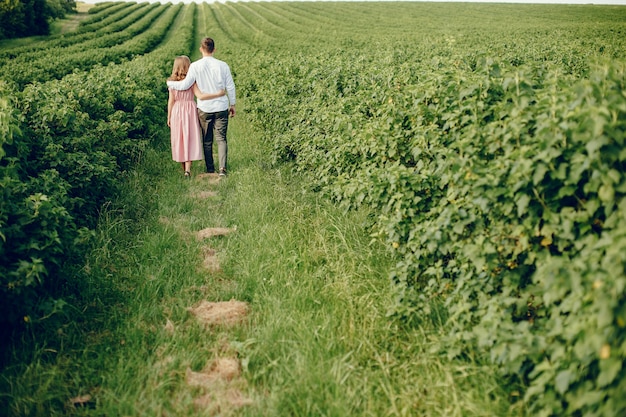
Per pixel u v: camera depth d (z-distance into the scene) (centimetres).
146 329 358
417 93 457
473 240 329
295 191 640
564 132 269
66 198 461
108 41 4200
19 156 460
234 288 420
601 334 209
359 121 582
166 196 650
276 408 280
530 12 6188
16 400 282
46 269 371
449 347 305
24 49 3794
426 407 274
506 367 263
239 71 1842
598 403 210
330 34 4203
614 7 6631
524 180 275
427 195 393
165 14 8106
